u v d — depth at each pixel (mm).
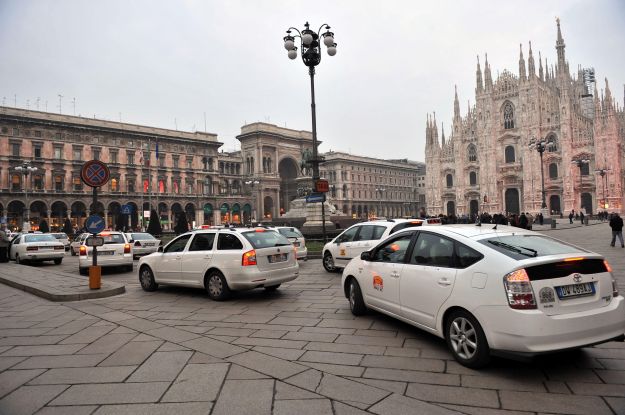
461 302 5109
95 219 10773
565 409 3945
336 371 4957
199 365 5207
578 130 72188
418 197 129375
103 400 4281
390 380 4672
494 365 5090
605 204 64812
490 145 78562
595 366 5000
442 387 4477
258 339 6324
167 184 72688
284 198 94375
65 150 61562
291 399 4199
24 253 19750
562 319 4516
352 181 106000
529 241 5445
